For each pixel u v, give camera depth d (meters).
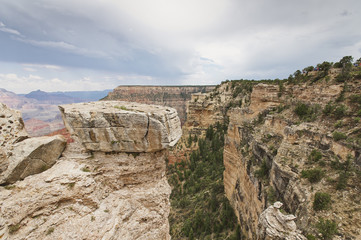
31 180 15.27
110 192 18.41
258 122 55.53
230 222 49.69
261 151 41.88
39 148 16.39
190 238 47.09
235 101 111.94
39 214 14.30
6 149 15.60
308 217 21.58
